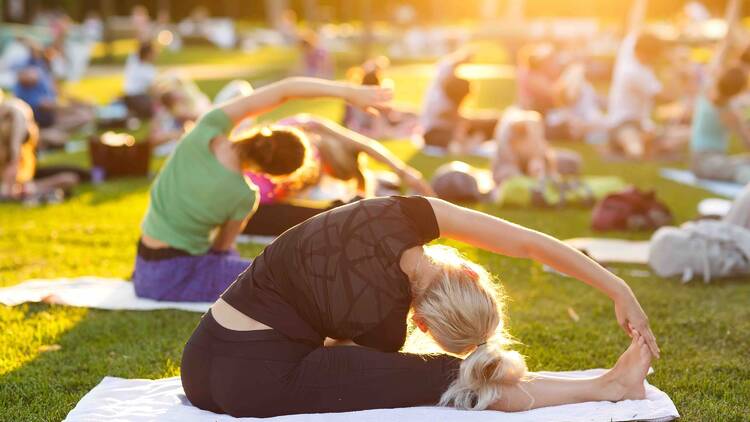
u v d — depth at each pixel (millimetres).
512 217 8844
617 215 8219
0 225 8312
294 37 40812
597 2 45031
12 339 5324
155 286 5914
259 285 3934
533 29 31406
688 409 4289
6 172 9234
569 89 14484
